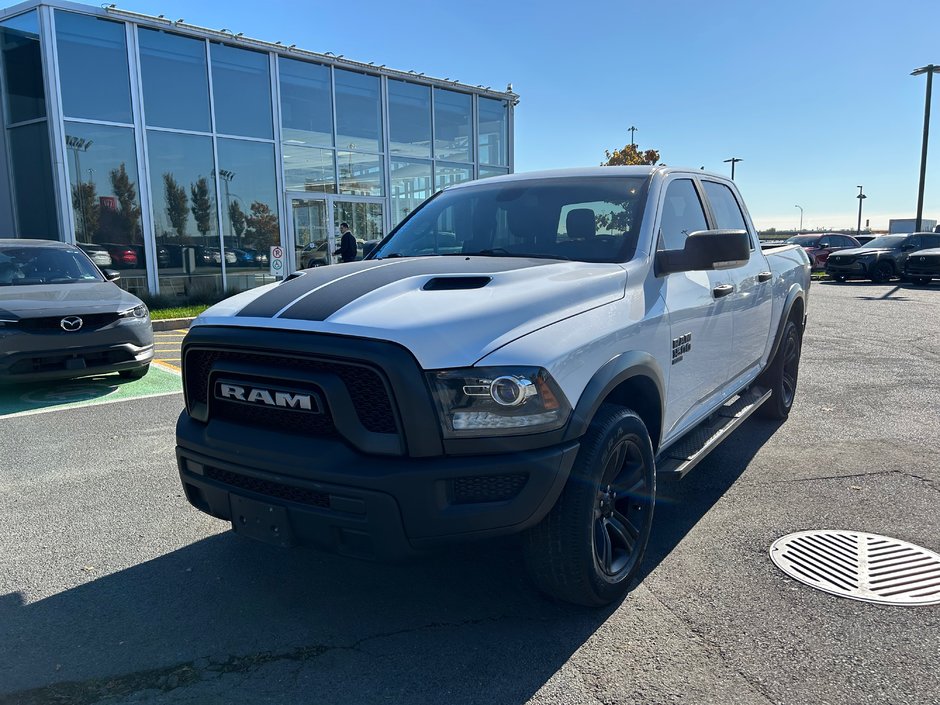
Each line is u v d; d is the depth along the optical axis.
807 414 6.46
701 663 2.73
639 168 4.12
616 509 3.26
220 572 3.55
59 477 4.95
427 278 3.01
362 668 2.73
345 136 18.84
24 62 14.34
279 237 17.66
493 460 2.54
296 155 17.84
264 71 17.00
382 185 19.80
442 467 2.49
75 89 14.11
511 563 3.62
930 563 3.53
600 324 2.97
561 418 2.67
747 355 5.04
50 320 7.09
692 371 3.93
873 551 3.67
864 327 12.37
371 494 2.48
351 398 2.57
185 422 3.15
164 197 15.55
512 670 2.71
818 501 4.37
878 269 23.31
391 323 2.56
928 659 2.73
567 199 3.95
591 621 3.05
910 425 6.05
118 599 3.29
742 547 3.74
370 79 19.22
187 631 3.02
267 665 2.76
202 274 16.31
